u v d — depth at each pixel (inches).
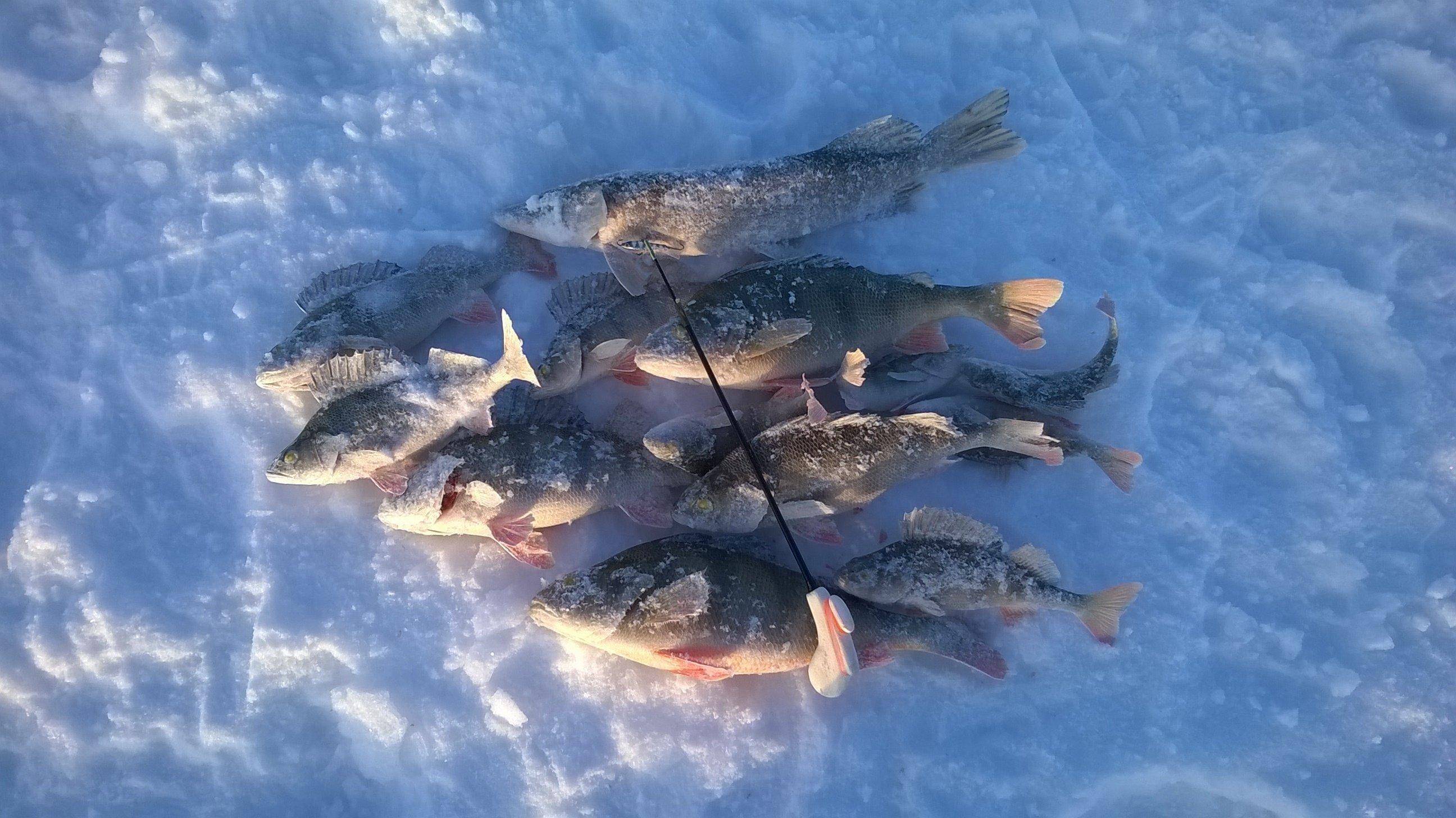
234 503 32.9
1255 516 34.0
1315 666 32.6
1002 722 32.3
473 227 35.5
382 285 33.3
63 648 31.1
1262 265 36.1
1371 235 36.5
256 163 35.1
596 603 30.2
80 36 35.6
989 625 33.0
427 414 31.5
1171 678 32.6
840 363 33.1
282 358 32.1
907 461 31.6
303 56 36.3
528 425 32.4
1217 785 32.0
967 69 38.3
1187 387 35.4
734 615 30.3
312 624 31.5
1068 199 37.0
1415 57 37.7
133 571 31.9
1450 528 33.7
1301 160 37.3
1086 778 31.5
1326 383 35.1
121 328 33.9
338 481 32.0
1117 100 38.3
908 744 31.9
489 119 36.0
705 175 34.0
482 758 31.1
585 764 31.0
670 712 31.6
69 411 33.5
